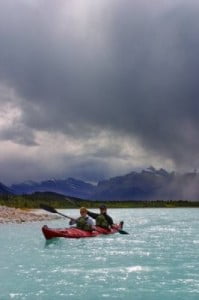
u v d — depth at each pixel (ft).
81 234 90.53
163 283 45.93
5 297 40.55
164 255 66.90
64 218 204.64
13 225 143.84
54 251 71.92
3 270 53.93
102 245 80.18
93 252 70.38
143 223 169.07
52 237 85.51
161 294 41.45
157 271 52.65
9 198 319.06
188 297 40.29
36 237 97.45
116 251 71.67
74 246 78.48
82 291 42.65
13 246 79.92
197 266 56.34
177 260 61.62
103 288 43.78
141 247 77.41
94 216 102.53
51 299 39.86
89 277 49.08
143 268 54.80
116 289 43.37
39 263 59.26
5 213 186.39
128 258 63.62
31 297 40.55
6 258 64.23
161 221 187.62
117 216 262.26
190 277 49.03
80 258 63.77
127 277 49.08
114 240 88.53
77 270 53.36
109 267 55.62
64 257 64.80
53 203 465.06
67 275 50.31
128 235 102.58
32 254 68.39
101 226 101.60
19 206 296.51
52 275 50.34
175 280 47.39
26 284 45.68
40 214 221.87
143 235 104.42
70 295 41.22
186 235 105.60
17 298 40.22
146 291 42.57
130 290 42.96
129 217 242.58
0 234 106.32
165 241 88.79
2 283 46.32
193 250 73.36
